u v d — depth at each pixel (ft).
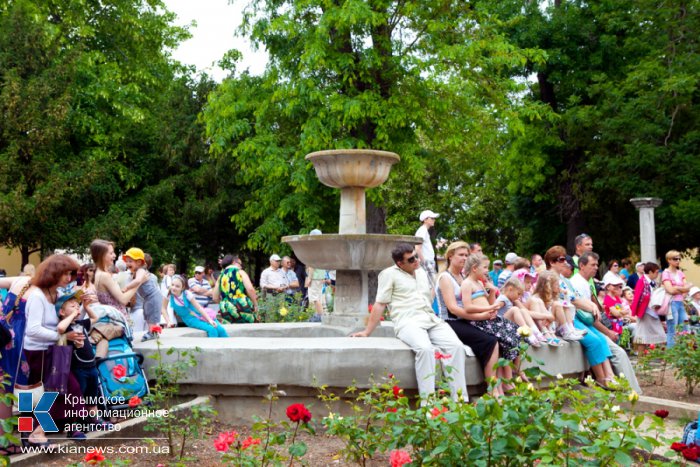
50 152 70.54
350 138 56.85
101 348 19.54
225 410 21.54
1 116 64.23
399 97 58.34
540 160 84.84
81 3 81.46
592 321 27.68
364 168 31.24
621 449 10.91
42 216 64.90
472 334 22.29
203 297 45.37
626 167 79.56
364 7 54.13
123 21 87.97
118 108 82.28
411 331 21.31
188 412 19.69
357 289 31.12
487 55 64.54
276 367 21.02
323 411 21.21
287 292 52.31
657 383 30.50
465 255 23.84
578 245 32.68
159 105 97.30
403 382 21.06
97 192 79.92
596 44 85.76
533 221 100.07
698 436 16.38
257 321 40.09
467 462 11.59
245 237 98.48
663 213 77.05
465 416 11.89
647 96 76.59
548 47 85.71
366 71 57.62
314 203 60.44
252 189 93.50
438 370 20.89
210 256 100.32
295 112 58.70
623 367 27.25
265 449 14.24
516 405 11.93
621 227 91.86
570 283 27.43
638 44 81.51
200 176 92.99
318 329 31.24
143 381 20.25
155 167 94.79
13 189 63.62
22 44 69.26
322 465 16.58
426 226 37.55
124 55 91.35
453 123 61.87
